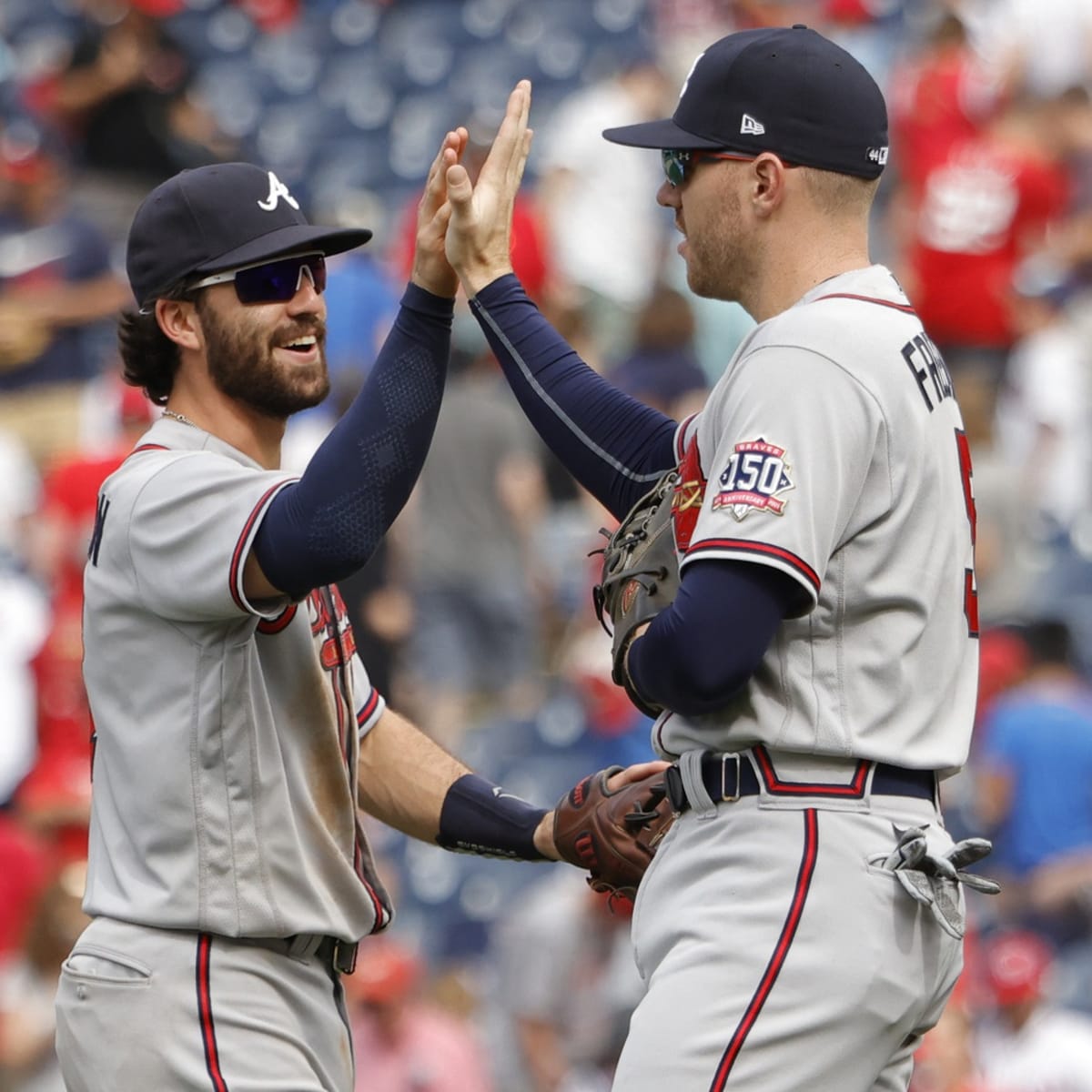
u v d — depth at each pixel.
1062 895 26.80
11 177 38.34
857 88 11.27
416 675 31.41
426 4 51.22
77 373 36.34
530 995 25.02
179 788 11.47
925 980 10.82
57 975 20.89
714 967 10.72
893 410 10.80
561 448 12.75
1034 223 35.41
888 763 10.84
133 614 11.58
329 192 48.09
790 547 10.41
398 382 11.39
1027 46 39.41
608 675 31.59
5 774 26.86
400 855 31.30
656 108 38.88
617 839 12.42
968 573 11.27
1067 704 27.61
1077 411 36.12
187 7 53.41
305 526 11.00
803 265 11.30
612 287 37.28
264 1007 11.61
